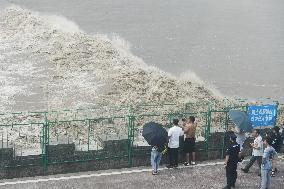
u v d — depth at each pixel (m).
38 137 21.17
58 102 27.81
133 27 55.41
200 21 61.19
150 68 37.88
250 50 48.28
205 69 40.78
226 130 17.08
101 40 43.62
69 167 15.41
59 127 22.48
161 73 36.38
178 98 29.70
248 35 54.56
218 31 56.16
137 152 16.08
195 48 47.94
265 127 17.39
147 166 16.28
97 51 39.19
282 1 75.88
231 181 14.62
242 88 36.22
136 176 15.45
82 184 14.68
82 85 31.09
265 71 41.34
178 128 15.95
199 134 18.59
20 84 30.77
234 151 14.41
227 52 47.00
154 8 68.00
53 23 49.91
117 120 23.55
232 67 41.97
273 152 14.45
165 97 29.62
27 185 14.39
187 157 16.39
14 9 55.75
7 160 14.63
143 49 45.59
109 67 35.12
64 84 31.20
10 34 43.75
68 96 28.97
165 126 19.27
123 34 51.31
